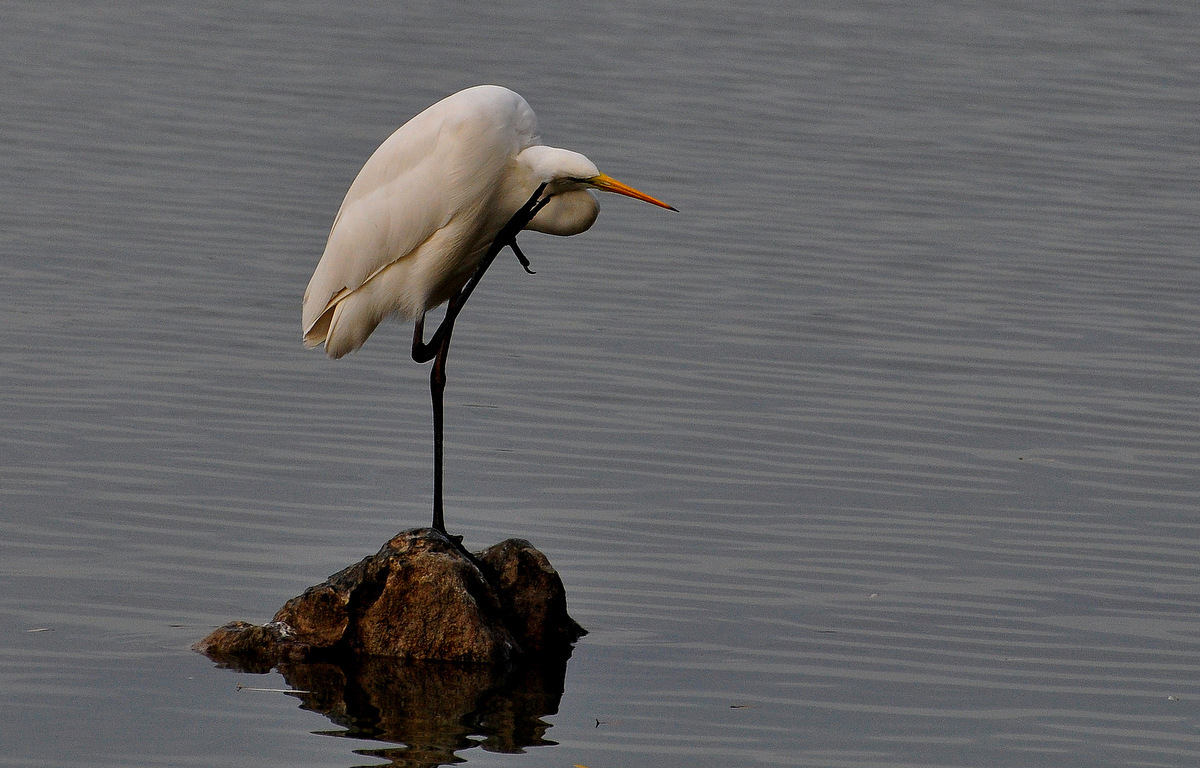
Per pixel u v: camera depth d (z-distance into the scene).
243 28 31.72
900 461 14.94
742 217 22.27
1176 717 10.44
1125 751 9.94
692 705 10.34
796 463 14.80
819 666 11.02
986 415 16.17
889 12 36.12
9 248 19.58
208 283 18.92
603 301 19.06
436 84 28.12
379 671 10.68
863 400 16.44
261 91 27.30
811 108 28.02
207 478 13.87
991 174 24.91
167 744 9.52
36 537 12.54
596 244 21.06
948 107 28.62
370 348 17.50
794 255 20.92
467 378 16.64
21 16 31.58
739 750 9.73
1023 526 13.62
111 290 18.50
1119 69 31.95
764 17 34.94
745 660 11.07
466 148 10.87
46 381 15.82
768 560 12.78
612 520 13.43
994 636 11.59
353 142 24.73
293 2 34.25
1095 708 10.53
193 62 28.92
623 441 15.14
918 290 19.81
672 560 12.71
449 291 11.73
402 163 11.12
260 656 10.80
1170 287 20.27
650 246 21.03
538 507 13.61
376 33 31.72
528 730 9.89
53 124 24.77
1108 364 17.69
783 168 24.56
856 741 9.92
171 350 16.91
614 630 11.49
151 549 12.46
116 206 21.38
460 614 10.80
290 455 14.48
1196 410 16.48
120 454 14.25
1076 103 29.38
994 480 14.59
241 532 12.85
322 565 12.32
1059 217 22.97
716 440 15.26
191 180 22.61
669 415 15.82
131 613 11.39
